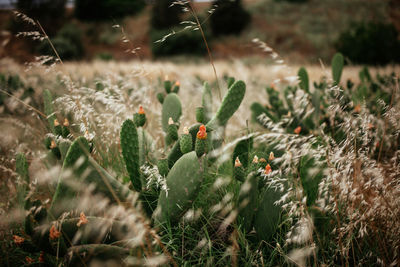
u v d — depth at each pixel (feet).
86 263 3.89
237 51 59.57
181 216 4.47
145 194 4.73
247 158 4.99
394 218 4.33
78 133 5.53
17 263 4.40
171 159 4.99
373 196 5.04
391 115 4.84
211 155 5.41
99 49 59.82
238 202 4.48
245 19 69.41
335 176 4.34
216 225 4.78
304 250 4.24
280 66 5.77
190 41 55.42
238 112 6.69
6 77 7.47
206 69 24.27
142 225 4.01
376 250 4.44
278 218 4.55
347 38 33.17
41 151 5.84
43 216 4.13
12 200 4.72
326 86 6.67
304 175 4.86
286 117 6.34
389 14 67.92
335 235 4.57
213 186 4.89
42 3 55.47
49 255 4.20
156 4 62.08
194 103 7.68
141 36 64.80
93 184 4.31
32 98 6.75
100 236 4.12
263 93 10.88
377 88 8.19
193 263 4.48
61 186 4.14
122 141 4.49
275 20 74.18
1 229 4.31
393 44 30.42
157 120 6.90
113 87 5.93
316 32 65.36
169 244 4.31
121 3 75.25
